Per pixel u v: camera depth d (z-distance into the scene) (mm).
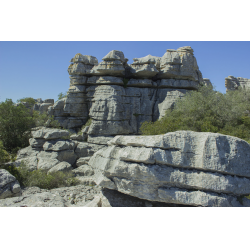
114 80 26734
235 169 7828
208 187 7734
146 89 28031
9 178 11812
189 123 15703
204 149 7949
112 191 10578
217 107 17109
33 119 30312
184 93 27266
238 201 7918
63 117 30703
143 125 17906
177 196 7996
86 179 17766
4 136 26812
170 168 8305
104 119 25812
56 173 17469
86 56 30500
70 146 23516
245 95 26578
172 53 27734
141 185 8609
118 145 9828
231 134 13758
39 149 23188
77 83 29375
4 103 28453
